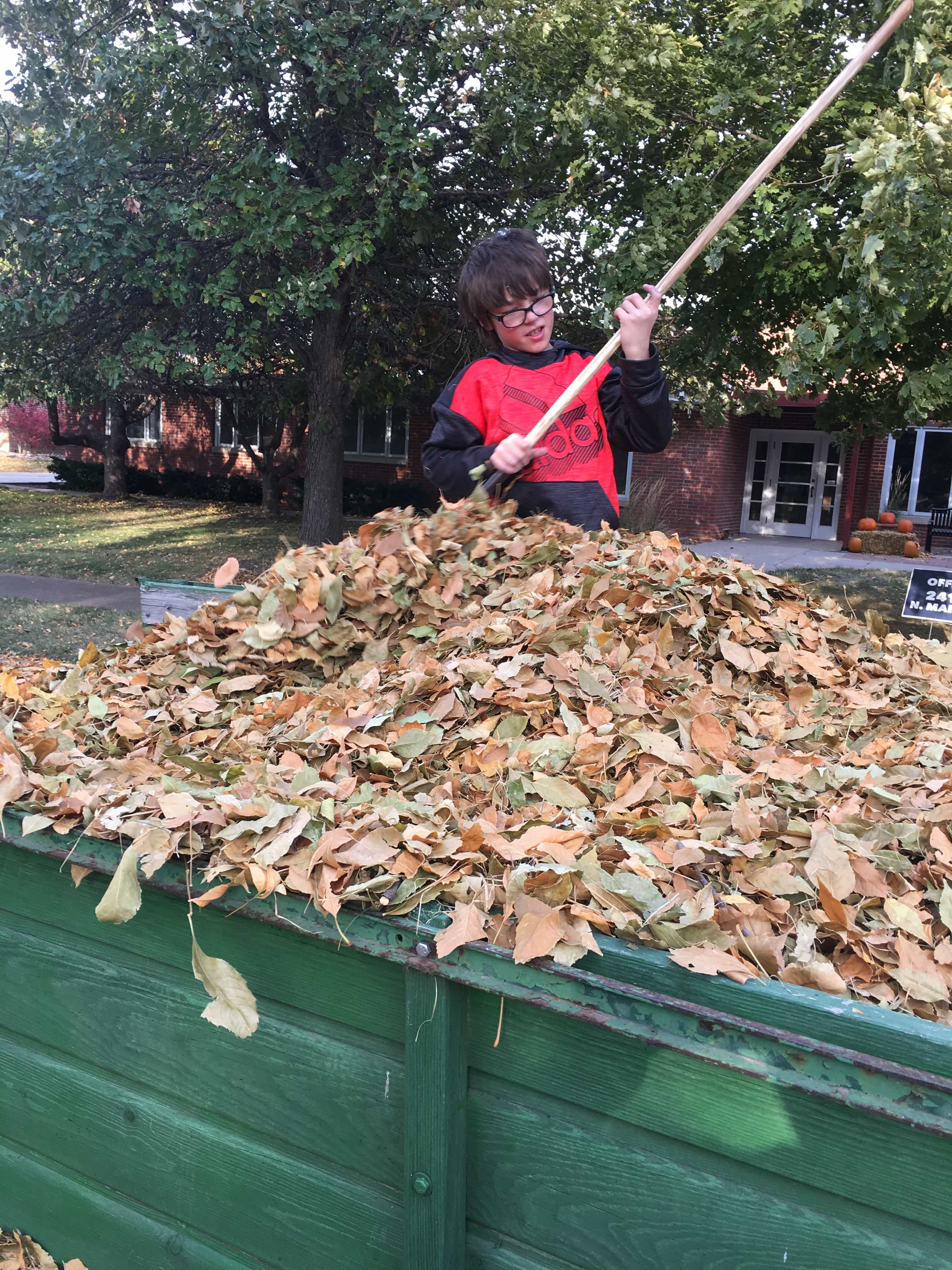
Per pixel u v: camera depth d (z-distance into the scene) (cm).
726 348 680
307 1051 103
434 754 137
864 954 90
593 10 586
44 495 2088
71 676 177
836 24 570
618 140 591
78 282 822
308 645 176
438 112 813
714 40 642
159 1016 115
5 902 125
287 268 770
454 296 960
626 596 175
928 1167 73
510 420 233
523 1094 91
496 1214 95
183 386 1469
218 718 162
